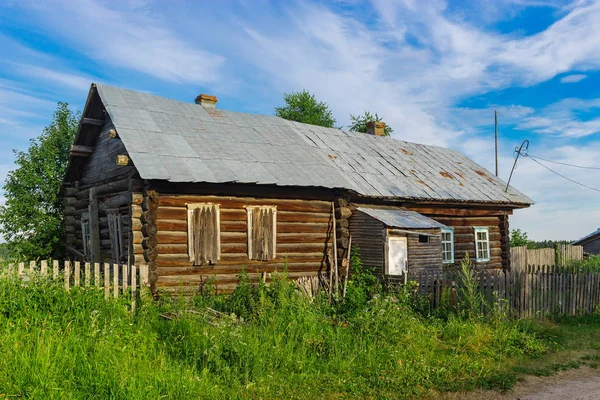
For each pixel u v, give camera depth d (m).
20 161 19.58
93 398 5.88
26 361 6.20
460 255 20.19
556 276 13.30
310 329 9.29
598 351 9.79
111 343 7.26
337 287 13.95
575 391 7.40
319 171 15.81
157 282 12.34
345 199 15.83
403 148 23.00
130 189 12.62
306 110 37.72
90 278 9.72
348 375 7.70
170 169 12.50
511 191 22.50
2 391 5.68
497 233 21.89
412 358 8.52
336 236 15.60
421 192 18.52
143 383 6.30
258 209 14.13
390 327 9.65
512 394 7.25
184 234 12.90
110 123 15.68
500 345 9.68
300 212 15.04
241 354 7.68
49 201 19.59
